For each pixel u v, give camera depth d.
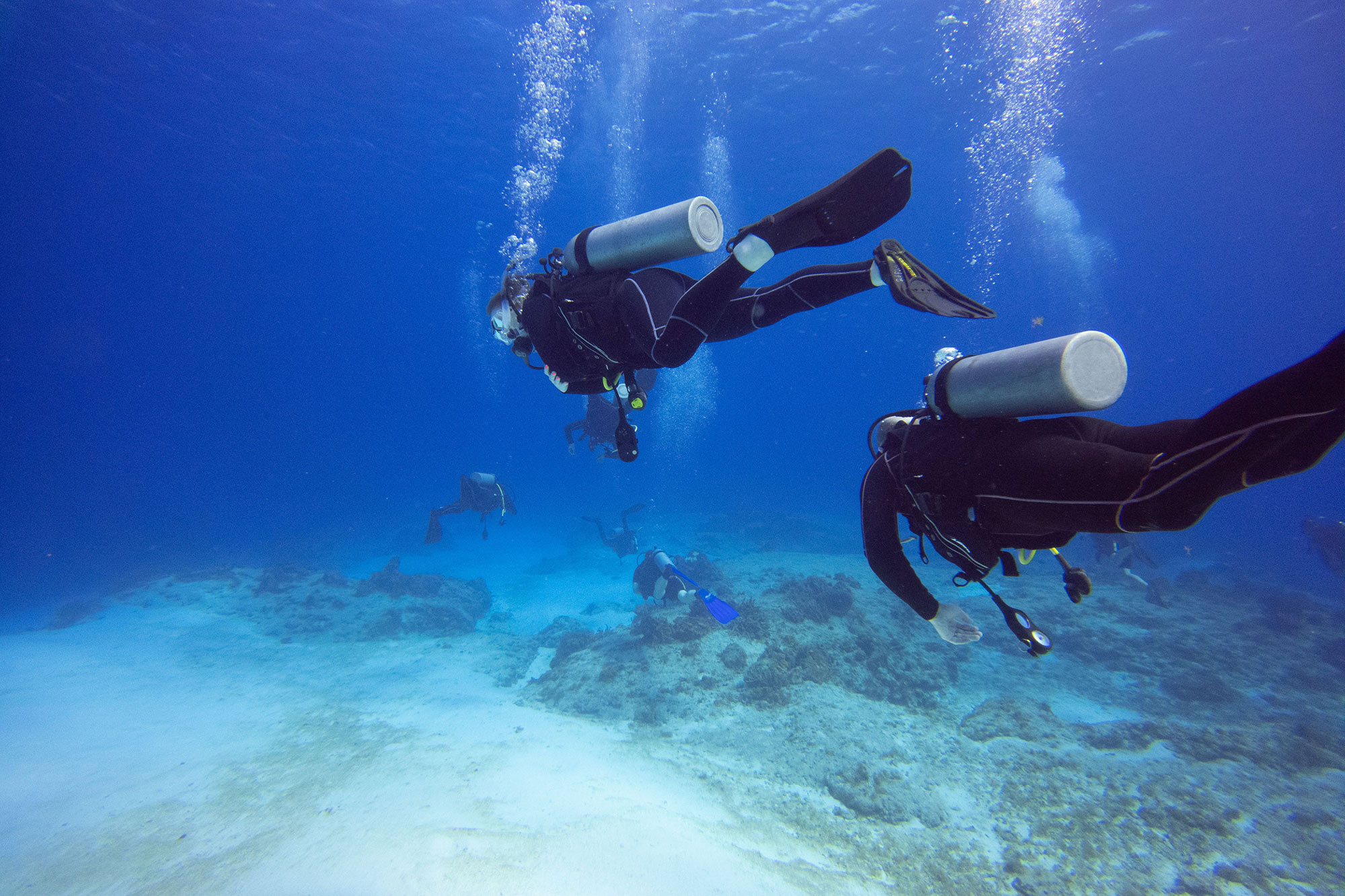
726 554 18.45
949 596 12.21
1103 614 11.14
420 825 3.79
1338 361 0.94
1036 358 1.45
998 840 5.07
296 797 4.62
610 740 6.34
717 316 1.64
